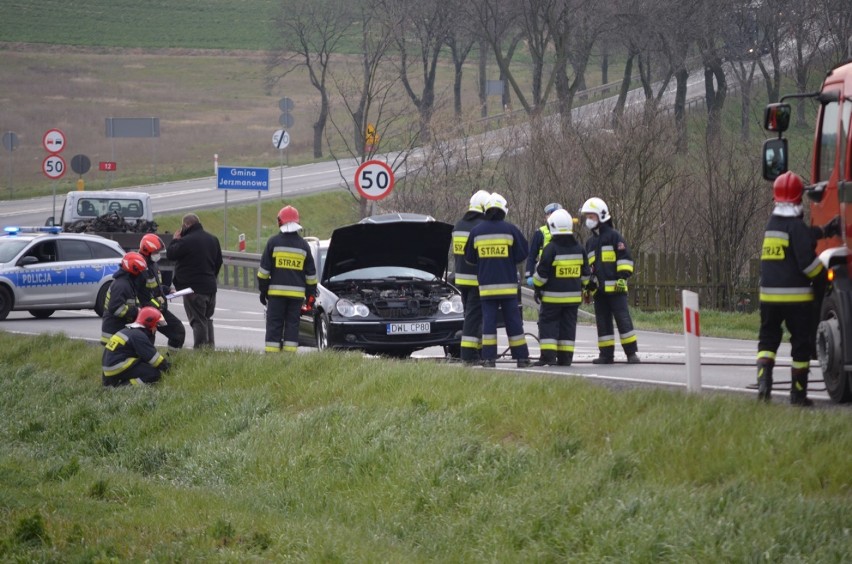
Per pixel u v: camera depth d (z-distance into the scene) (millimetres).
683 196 70562
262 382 31047
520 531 17766
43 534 18562
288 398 29391
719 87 124875
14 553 17734
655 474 18406
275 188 125438
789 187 23578
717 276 65625
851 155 23578
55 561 17391
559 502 18141
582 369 34062
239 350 35156
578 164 70500
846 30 94188
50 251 57844
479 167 80875
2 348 42344
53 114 185625
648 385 27828
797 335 23562
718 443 18703
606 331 36281
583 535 16875
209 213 106375
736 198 66375
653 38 119875
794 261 23406
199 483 25297
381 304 38188
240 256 78688
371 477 22500
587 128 73625
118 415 31406
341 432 24875
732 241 65938
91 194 70500
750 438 18609
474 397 24672
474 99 183250
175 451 27844
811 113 103500
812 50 107188
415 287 40000
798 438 18219
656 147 69062
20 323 56406
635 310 64250
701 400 21250
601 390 23594
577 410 22234
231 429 28109
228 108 199625
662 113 74500
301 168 145125
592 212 36031
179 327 37812
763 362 23703
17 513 20000
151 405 31453
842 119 24250
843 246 23781
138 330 34188
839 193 24047
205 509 20797
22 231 61250
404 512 20562
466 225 35062
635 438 19766
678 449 18844
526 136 77812
